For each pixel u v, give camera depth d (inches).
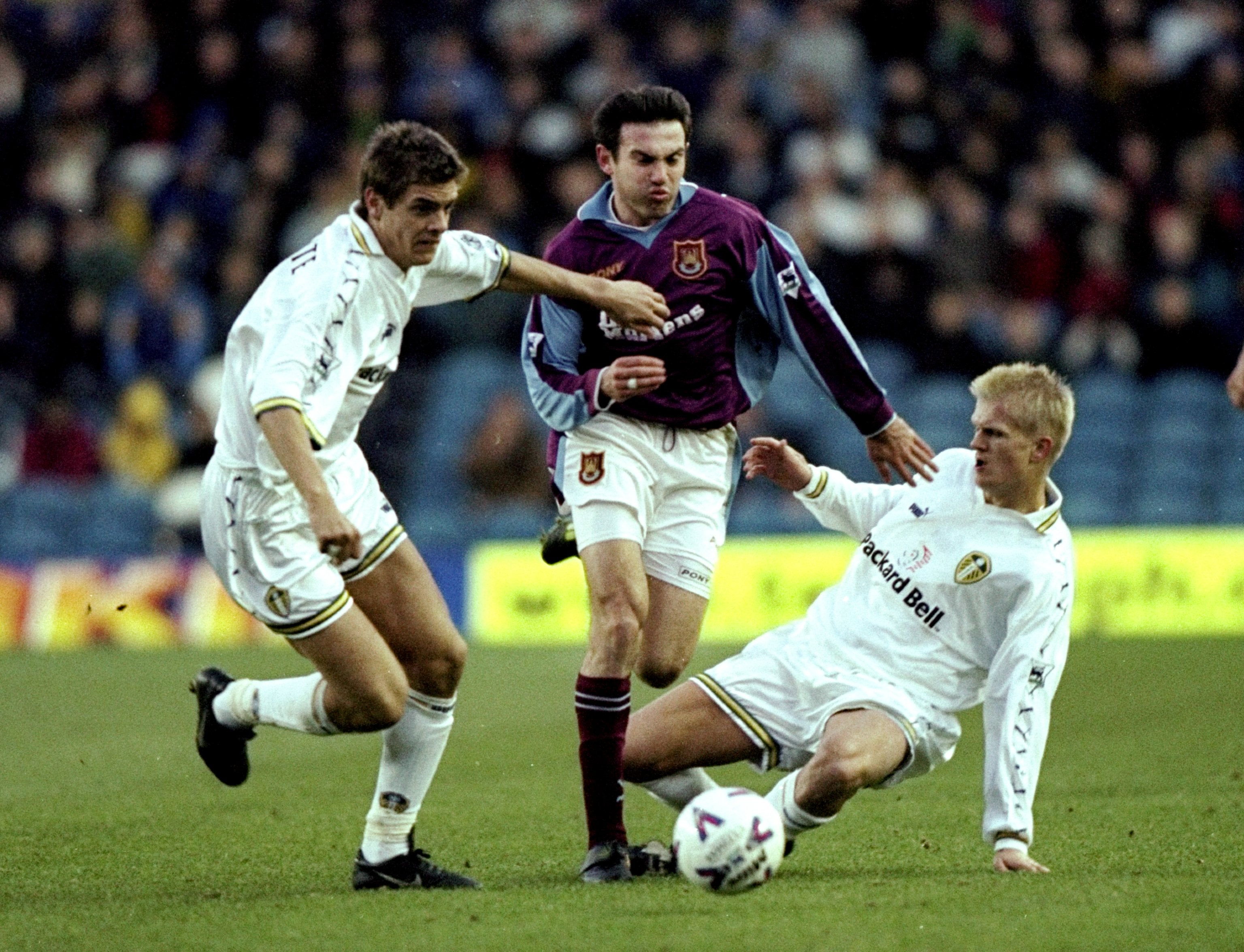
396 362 768.9
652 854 789.2
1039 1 2447.1
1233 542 1833.2
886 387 2122.3
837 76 2390.5
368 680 740.0
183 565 2021.4
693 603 857.5
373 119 2359.7
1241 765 1088.2
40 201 2389.3
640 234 847.7
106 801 1039.0
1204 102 2407.7
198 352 2252.7
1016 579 778.2
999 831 772.0
